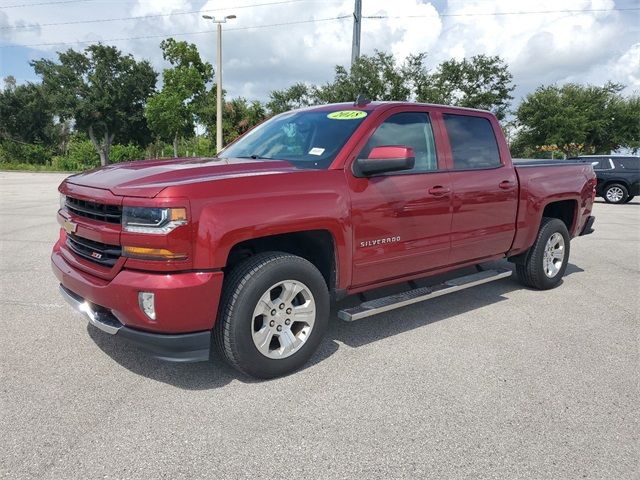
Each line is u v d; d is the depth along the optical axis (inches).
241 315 122.0
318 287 135.9
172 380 131.5
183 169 129.0
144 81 1966.0
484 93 1186.0
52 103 1915.6
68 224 132.5
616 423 114.3
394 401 122.5
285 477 93.7
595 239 375.9
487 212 183.2
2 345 151.6
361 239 144.0
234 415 114.8
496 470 96.7
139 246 112.7
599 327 176.9
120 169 138.3
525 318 185.8
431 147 168.1
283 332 132.3
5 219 412.8
